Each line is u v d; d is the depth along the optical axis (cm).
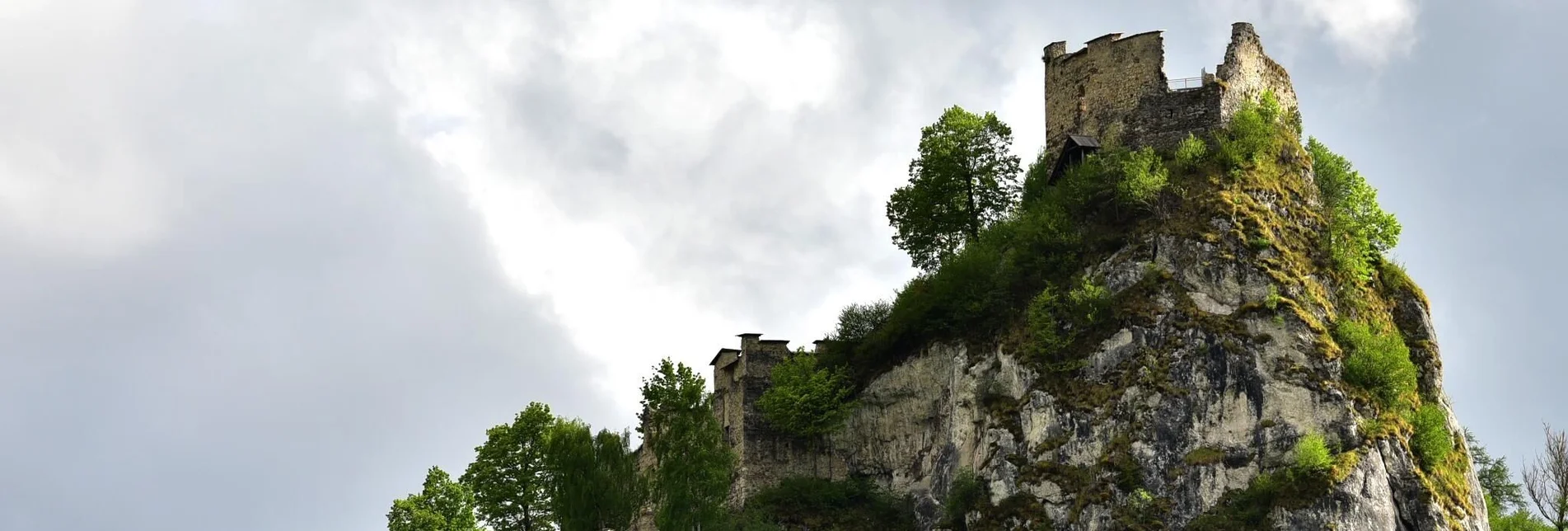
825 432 10788
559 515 9525
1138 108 10731
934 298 10694
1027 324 10062
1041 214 10406
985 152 11600
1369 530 8744
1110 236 10100
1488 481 11944
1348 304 9856
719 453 9750
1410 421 9338
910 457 10625
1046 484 9369
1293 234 9988
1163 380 9381
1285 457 9025
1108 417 9400
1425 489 9000
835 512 10419
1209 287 9612
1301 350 9319
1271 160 10294
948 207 11588
